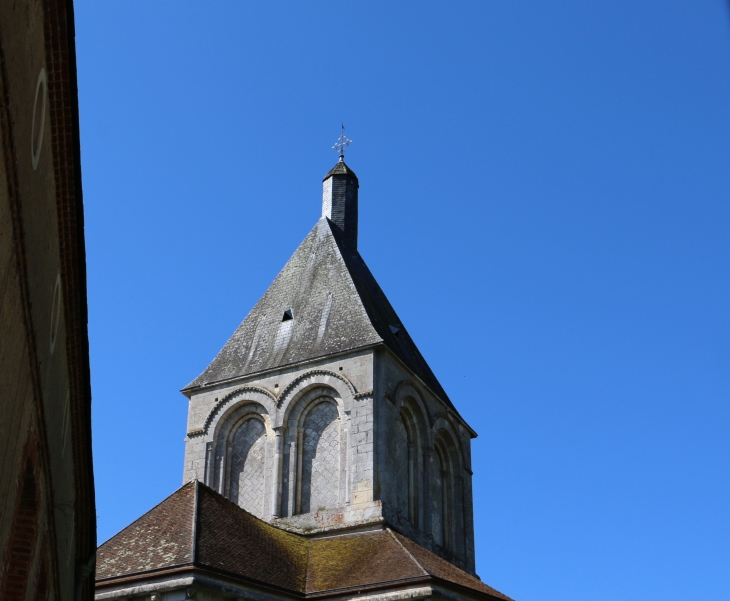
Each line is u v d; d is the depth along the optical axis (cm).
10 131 1050
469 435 4294
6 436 1251
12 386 1254
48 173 1342
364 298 4009
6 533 1355
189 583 2527
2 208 1070
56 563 1984
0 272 1097
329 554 3180
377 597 2755
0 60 984
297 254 4338
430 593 2703
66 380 1784
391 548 3069
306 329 3934
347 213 4528
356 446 3528
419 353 4262
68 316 1689
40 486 1602
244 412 3853
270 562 2933
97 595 2625
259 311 4162
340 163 4688
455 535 3919
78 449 2045
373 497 3403
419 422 3853
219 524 2927
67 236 1521
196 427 3881
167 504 3008
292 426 3716
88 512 2291
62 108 1323
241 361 3975
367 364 3659
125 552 2775
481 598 2934
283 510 3566
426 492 3747
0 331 1135
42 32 1204
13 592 1523
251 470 3750
